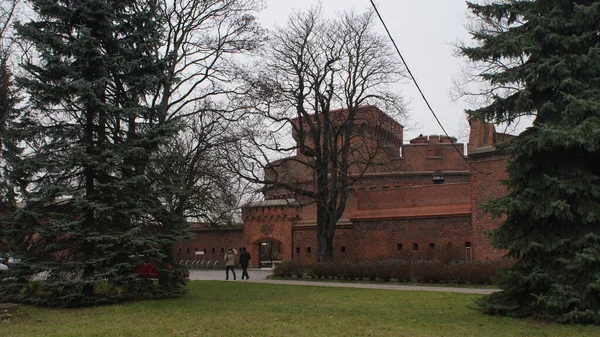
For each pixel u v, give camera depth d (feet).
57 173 56.08
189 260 163.32
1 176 55.52
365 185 147.74
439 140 156.04
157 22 61.77
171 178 61.98
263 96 97.66
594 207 40.40
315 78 110.52
